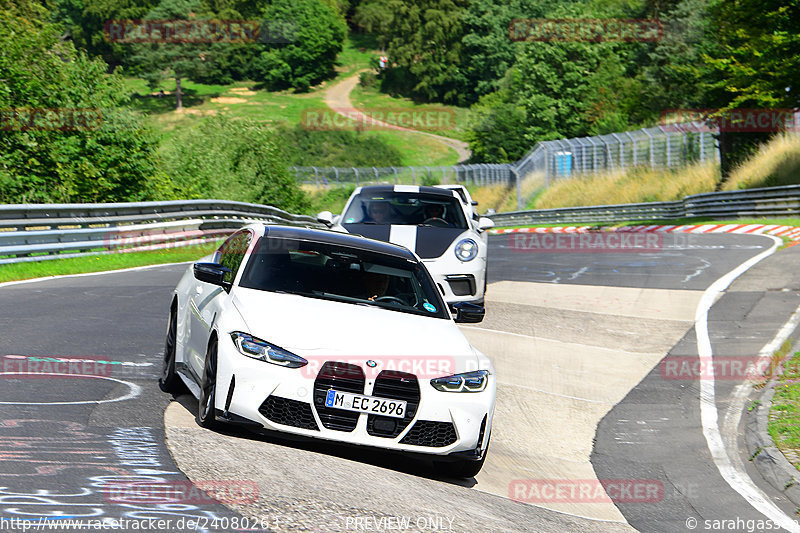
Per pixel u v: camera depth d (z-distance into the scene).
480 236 26.62
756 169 84.06
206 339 13.11
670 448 16.67
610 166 117.75
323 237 15.30
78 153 57.84
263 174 88.31
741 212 72.75
